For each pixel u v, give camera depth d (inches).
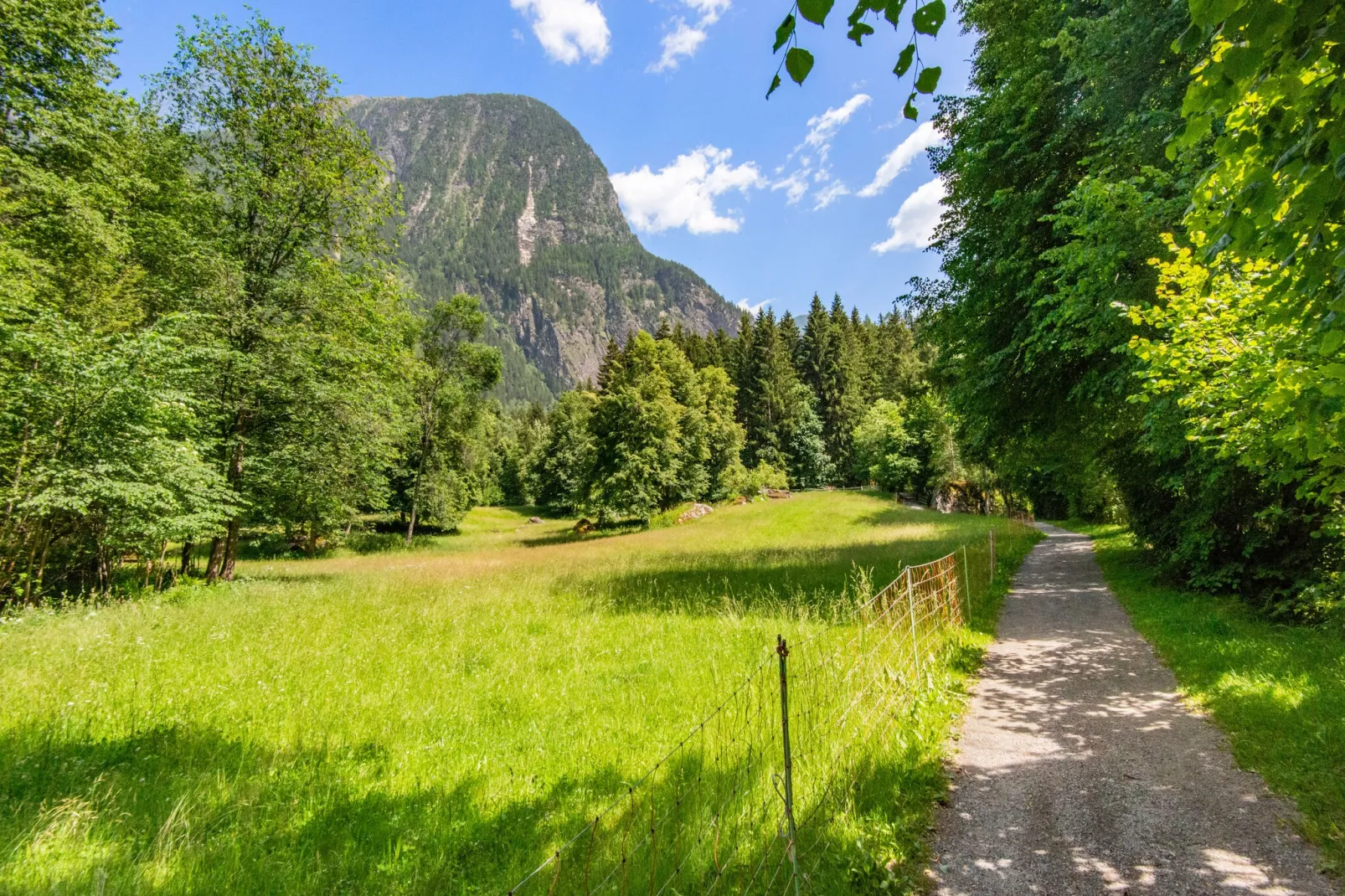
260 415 724.7
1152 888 132.0
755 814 151.4
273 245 770.2
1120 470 581.6
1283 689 231.1
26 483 441.4
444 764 184.4
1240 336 225.1
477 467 2301.9
